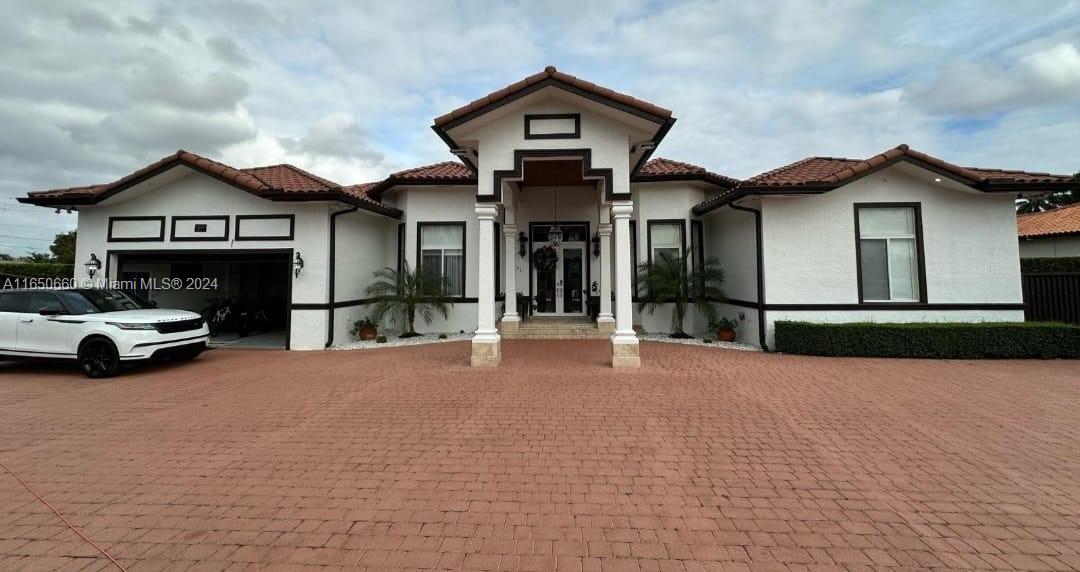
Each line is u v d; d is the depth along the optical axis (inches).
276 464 161.9
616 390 260.8
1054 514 126.0
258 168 508.7
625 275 326.6
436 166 567.8
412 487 143.7
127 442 183.8
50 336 309.1
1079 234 620.1
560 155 331.9
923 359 345.7
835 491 139.9
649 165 536.7
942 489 140.9
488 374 304.5
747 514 126.5
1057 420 205.2
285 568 103.0
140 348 307.3
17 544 113.3
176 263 528.4
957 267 386.9
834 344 358.0
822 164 448.8
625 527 120.2
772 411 219.9
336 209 438.6
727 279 474.3
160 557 107.7
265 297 618.2
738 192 384.5
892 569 102.2
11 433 194.5
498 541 113.9
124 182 417.1
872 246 394.9
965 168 406.0
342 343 450.0
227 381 290.4
